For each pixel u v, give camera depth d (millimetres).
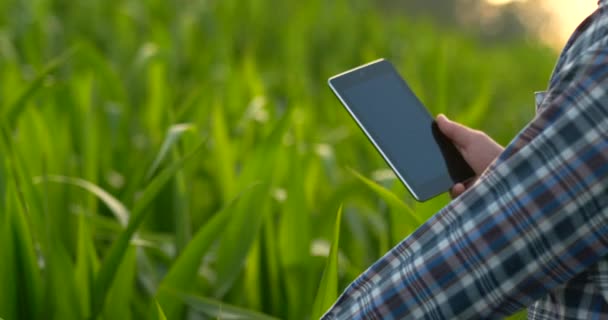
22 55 4391
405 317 939
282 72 4789
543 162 882
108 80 2914
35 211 1752
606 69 869
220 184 2555
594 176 861
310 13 5973
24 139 2234
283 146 2420
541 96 1129
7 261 1604
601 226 871
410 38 7109
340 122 3822
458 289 912
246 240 1853
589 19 985
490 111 5441
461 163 1271
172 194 2295
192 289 1729
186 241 1956
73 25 5148
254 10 5793
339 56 5812
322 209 2133
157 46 3689
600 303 942
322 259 1944
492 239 893
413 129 1282
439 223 936
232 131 3143
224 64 4457
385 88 1319
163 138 2385
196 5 5496
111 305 1704
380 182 2133
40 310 1662
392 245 1956
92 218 2107
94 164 2328
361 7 7438
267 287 1959
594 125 865
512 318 1614
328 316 1002
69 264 1647
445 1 16562
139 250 1943
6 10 4957
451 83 5695
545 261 886
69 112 2715
